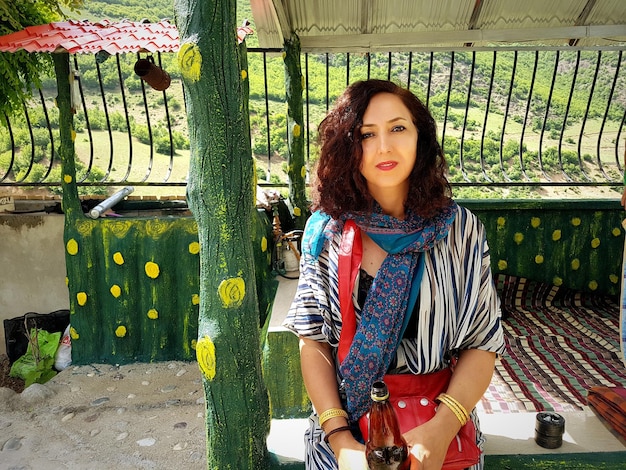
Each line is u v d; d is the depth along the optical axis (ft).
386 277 4.59
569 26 11.41
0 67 13.53
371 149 4.68
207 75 4.81
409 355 4.75
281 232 12.26
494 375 8.59
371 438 4.15
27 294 15.81
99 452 10.58
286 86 12.28
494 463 5.76
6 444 10.82
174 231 13.70
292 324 5.04
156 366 14.05
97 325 14.11
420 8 11.12
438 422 4.38
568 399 7.56
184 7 4.80
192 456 10.43
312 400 4.89
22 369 14.26
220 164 4.97
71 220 13.57
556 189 29.66
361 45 11.95
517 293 12.23
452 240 4.78
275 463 5.79
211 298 5.16
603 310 11.82
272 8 10.30
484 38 11.62
